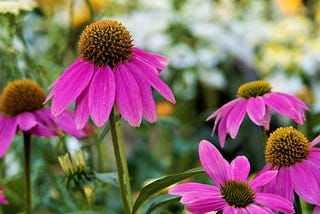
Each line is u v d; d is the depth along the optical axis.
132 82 0.57
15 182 0.80
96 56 0.58
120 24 0.59
